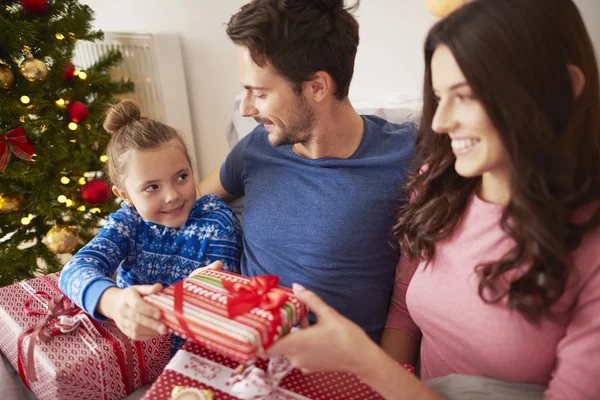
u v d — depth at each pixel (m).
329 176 0.98
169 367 0.70
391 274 1.00
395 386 0.60
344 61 0.91
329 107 0.95
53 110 1.69
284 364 0.70
